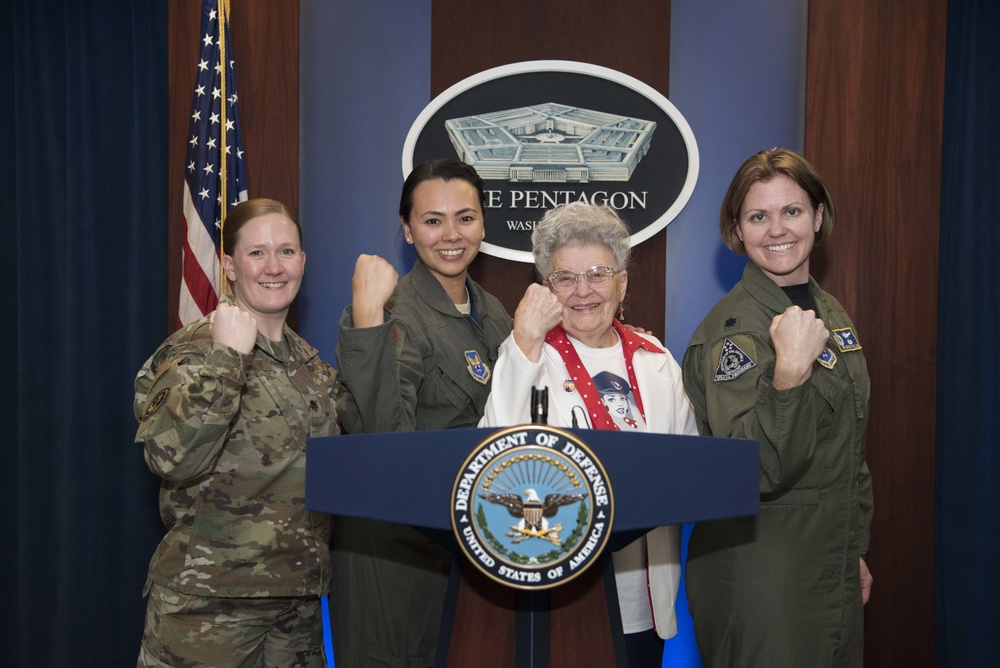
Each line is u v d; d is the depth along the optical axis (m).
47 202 3.08
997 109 2.95
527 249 2.91
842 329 2.01
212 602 1.87
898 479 2.92
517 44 2.94
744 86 2.94
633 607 1.80
